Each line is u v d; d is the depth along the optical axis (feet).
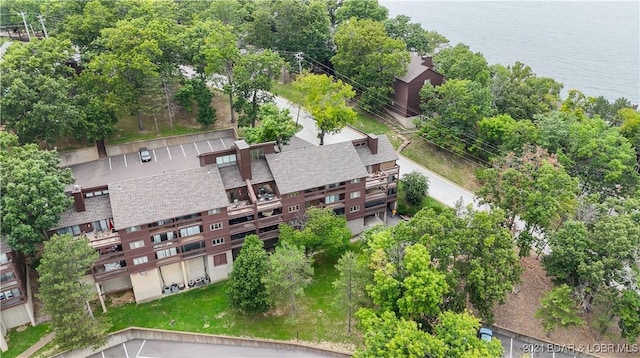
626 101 304.71
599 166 239.91
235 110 276.82
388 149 221.25
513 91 299.99
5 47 286.87
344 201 206.49
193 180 183.62
